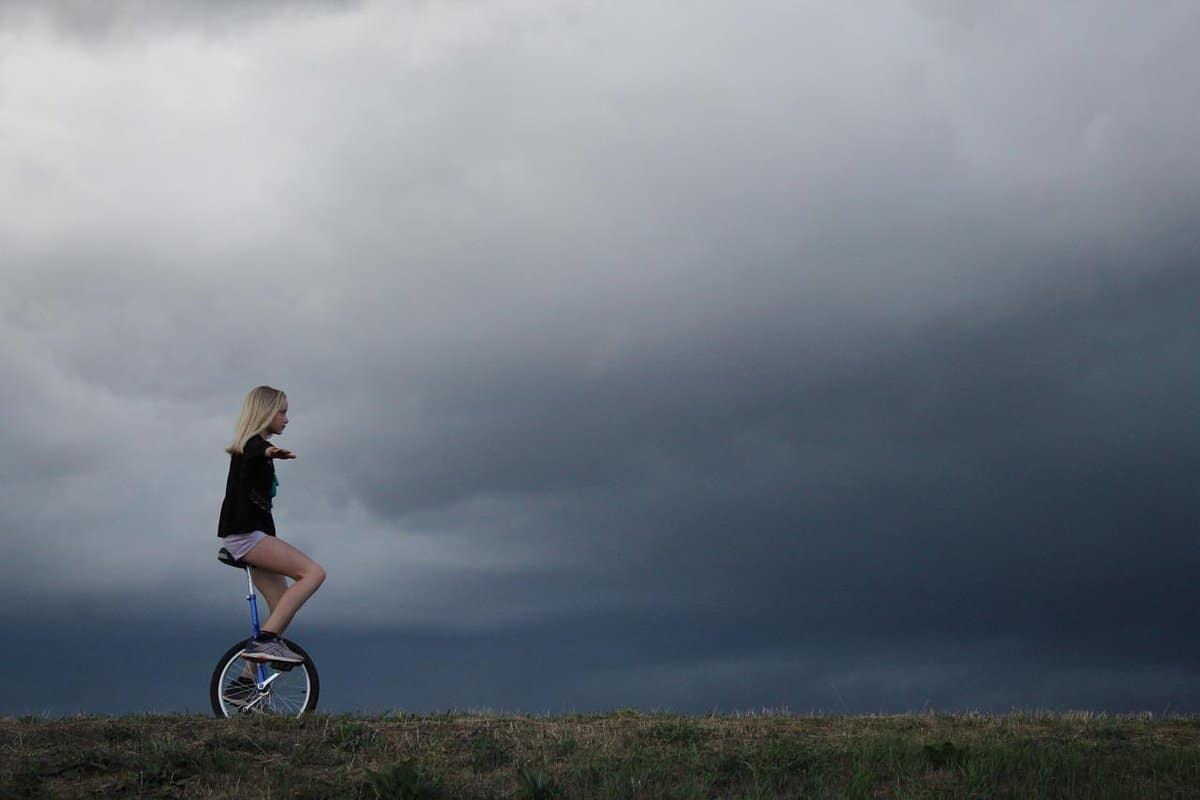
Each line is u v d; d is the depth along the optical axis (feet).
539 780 25.36
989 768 27.89
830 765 28.60
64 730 29.73
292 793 25.30
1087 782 27.22
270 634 32.45
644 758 28.53
